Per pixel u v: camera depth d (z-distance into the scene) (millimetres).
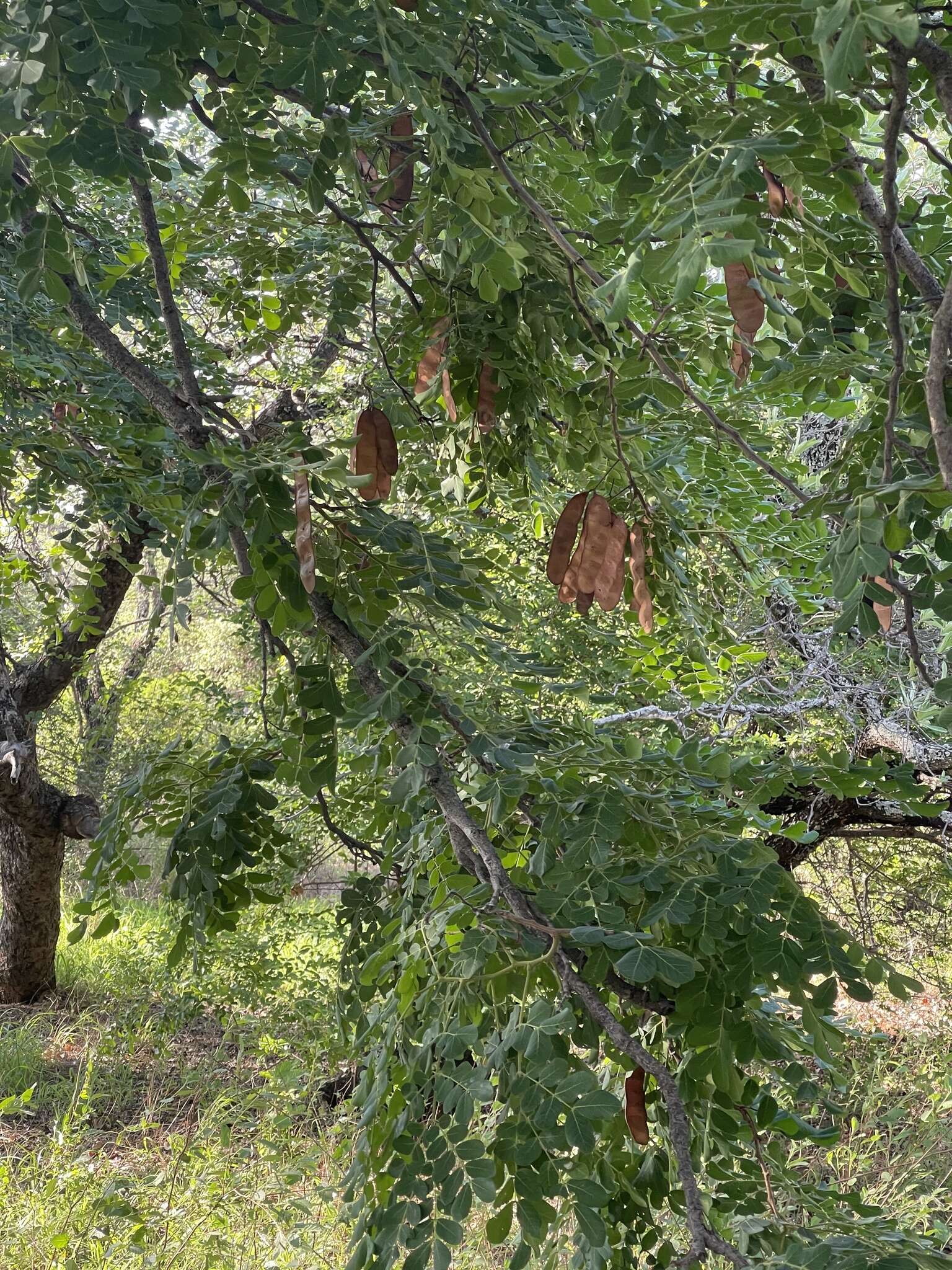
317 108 1519
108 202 4148
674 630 3230
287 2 1445
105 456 4004
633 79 1294
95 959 9094
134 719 9352
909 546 1716
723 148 1087
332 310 2709
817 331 1654
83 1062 6672
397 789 1719
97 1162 4496
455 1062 1522
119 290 3613
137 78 1303
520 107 1777
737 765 1857
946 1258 1366
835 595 1280
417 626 1981
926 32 1151
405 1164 1504
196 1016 7023
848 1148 4898
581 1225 1331
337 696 1773
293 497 1683
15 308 3359
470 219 1689
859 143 1654
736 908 1616
